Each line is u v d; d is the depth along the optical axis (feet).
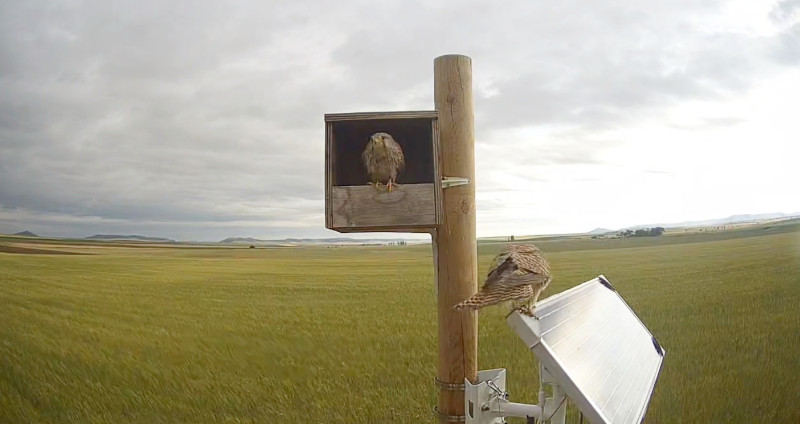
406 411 14.96
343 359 15.29
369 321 15.65
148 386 14.71
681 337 16.28
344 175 10.17
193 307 15.71
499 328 15.58
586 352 8.79
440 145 10.18
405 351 15.52
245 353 15.24
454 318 10.25
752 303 16.25
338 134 10.16
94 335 15.14
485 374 10.91
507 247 8.04
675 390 15.21
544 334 7.88
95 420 14.35
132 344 15.11
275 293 15.88
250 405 14.80
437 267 10.44
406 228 9.41
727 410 14.96
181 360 15.01
